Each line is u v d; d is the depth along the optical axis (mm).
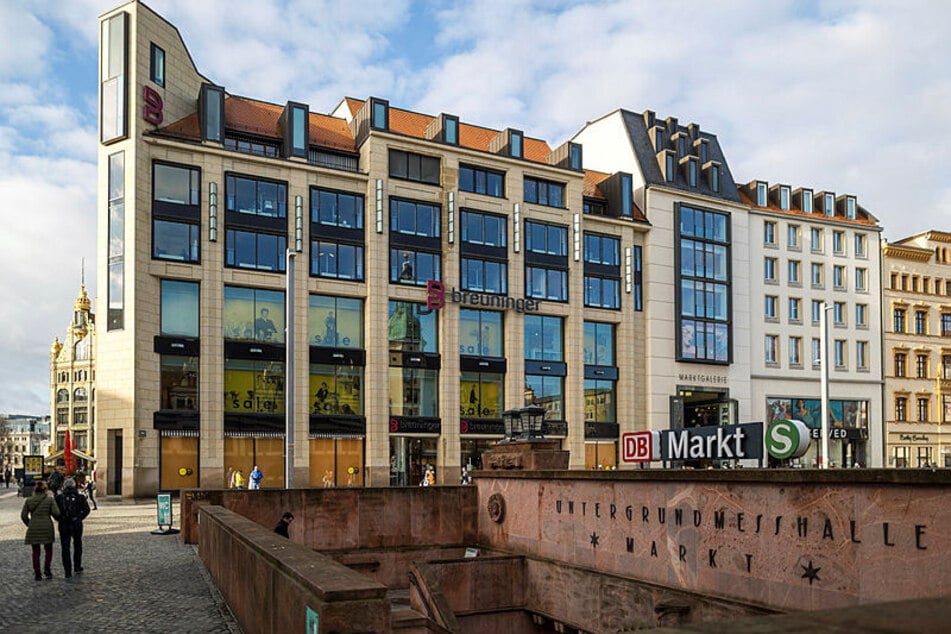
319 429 49375
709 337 65312
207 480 45500
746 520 15883
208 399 46094
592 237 61219
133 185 44812
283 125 51500
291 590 6914
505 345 56531
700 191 67688
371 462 50438
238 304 48219
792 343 70938
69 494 16391
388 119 53469
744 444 19219
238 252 48156
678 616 16734
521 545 24328
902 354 75750
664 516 18266
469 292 54969
